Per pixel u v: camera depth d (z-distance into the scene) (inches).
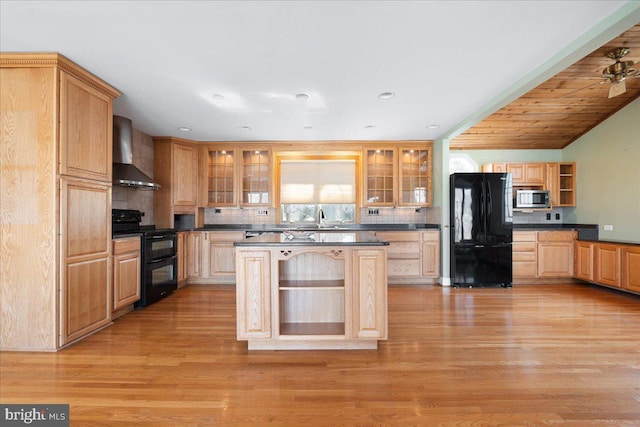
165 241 170.1
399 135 200.7
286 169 232.5
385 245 100.0
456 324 126.3
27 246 98.7
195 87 122.6
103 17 79.4
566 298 167.9
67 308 103.4
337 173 232.4
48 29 84.6
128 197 174.1
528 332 117.4
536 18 80.9
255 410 70.4
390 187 219.0
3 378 83.7
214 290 188.2
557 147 232.8
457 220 194.5
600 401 73.7
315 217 234.5
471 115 155.5
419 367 90.4
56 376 84.9
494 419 67.3
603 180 199.2
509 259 194.7
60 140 100.0
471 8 76.7
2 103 98.7
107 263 123.1
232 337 113.3
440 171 202.7
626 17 76.4
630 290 167.3
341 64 104.6
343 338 101.0
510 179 194.7
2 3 73.3
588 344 106.3
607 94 171.3
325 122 170.1
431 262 203.5
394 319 132.7
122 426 65.1
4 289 99.3
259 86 121.8
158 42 91.1
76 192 107.1
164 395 76.2
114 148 147.3
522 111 188.4
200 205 214.5
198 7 75.5
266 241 104.5
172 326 124.8
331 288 100.7
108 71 109.3
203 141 212.5
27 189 98.7
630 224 181.5
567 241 204.2
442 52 97.3
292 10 76.7
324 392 77.6
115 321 131.0
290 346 103.0
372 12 77.8
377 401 73.8
